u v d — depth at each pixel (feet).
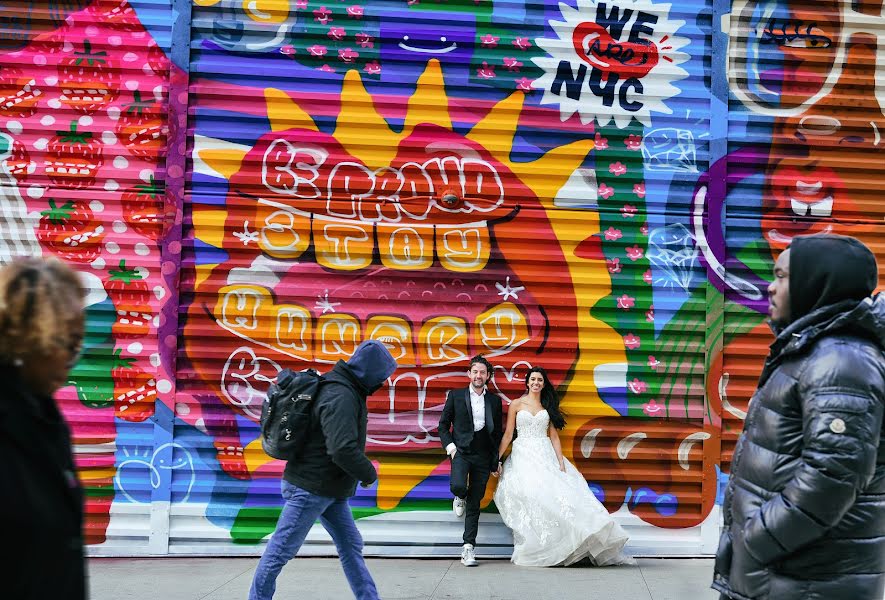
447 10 24.49
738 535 10.30
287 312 23.93
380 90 24.29
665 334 24.52
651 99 24.72
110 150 23.62
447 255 24.25
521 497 23.03
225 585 20.10
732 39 24.94
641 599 19.21
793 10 24.98
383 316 24.09
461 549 23.86
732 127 24.85
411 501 23.86
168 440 23.39
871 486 9.74
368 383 16.57
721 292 24.50
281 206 23.95
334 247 24.06
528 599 19.12
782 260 10.61
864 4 25.03
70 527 6.60
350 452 15.64
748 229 24.79
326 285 24.03
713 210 24.62
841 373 9.42
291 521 16.10
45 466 6.54
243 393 23.71
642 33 24.75
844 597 9.64
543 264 24.43
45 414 6.86
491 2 24.50
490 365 23.71
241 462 23.56
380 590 19.84
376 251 24.16
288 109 24.07
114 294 23.53
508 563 23.25
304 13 24.16
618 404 24.32
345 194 24.14
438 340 24.16
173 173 23.68
